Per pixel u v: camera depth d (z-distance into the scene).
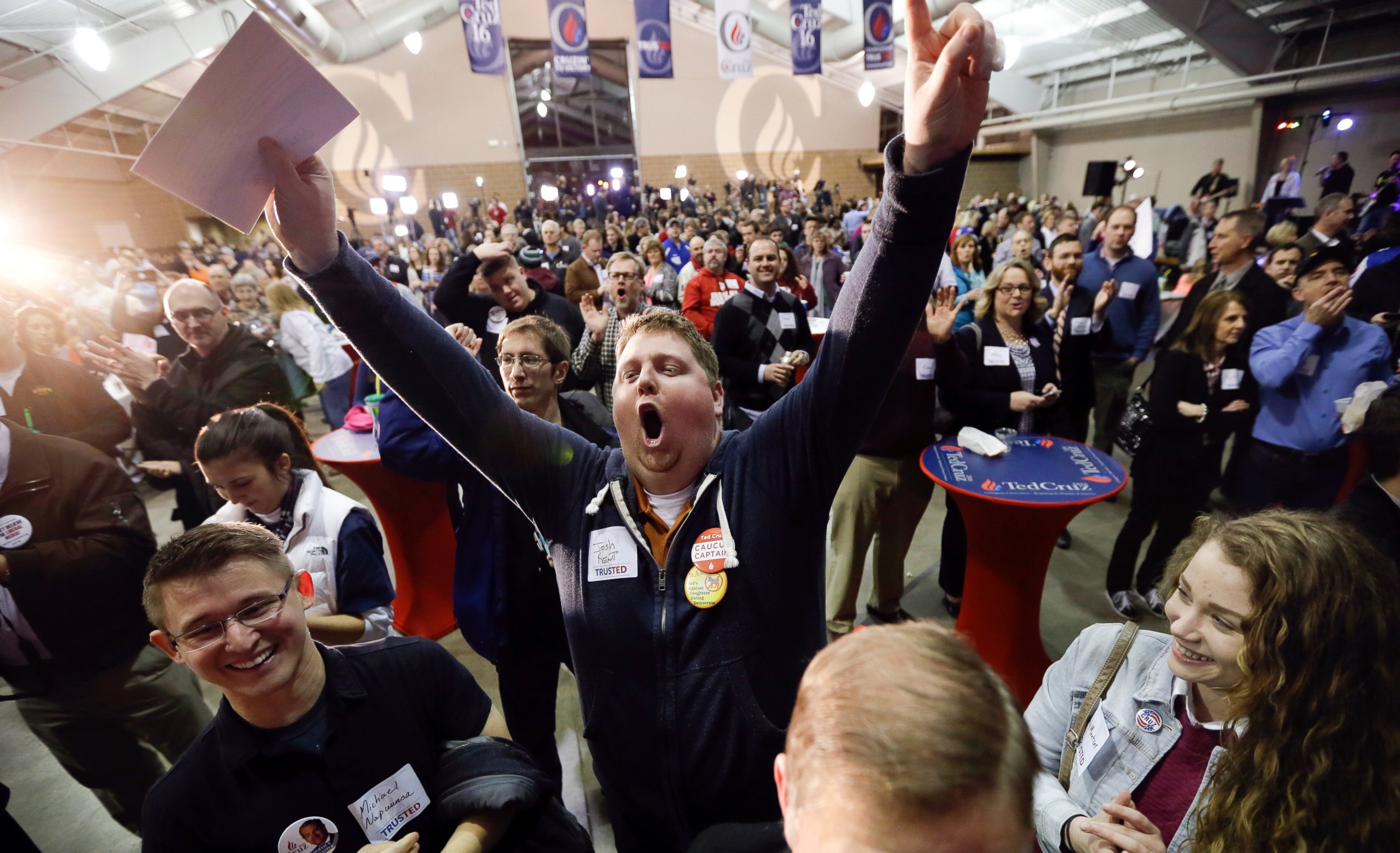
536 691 1.68
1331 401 2.16
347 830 0.89
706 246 3.85
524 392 1.59
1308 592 0.74
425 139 14.11
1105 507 3.45
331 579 1.43
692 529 0.89
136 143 13.57
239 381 2.28
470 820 0.93
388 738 0.93
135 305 3.63
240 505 1.41
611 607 0.89
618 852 1.07
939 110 0.65
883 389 0.82
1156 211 8.98
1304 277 2.12
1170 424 2.29
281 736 0.87
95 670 1.47
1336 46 8.49
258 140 0.68
